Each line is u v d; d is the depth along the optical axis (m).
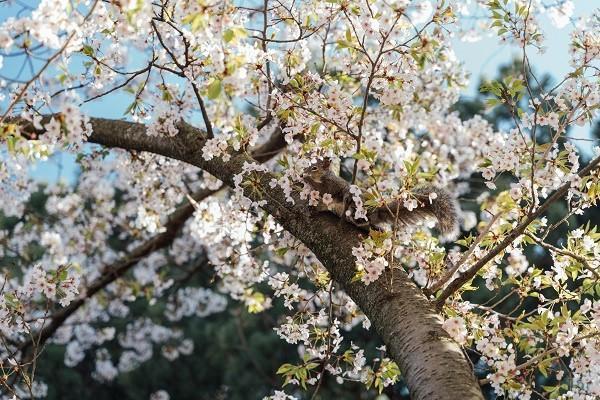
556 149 4.44
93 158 6.75
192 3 3.54
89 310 10.27
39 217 8.98
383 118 6.66
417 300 3.71
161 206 6.89
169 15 4.25
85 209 9.38
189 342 14.56
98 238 9.02
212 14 3.57
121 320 14.82
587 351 3.95
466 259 4.14
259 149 6.34
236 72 3.57
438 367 3.24
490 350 3.75
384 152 5.70
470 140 7.20
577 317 4.05
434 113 7.11
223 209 5.50
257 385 14.86
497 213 4.29
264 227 5.17
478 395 3.09
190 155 4.95
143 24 3.98
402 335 3.51
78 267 7.66
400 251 4.91
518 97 4.46
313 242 4.22
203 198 6.92
